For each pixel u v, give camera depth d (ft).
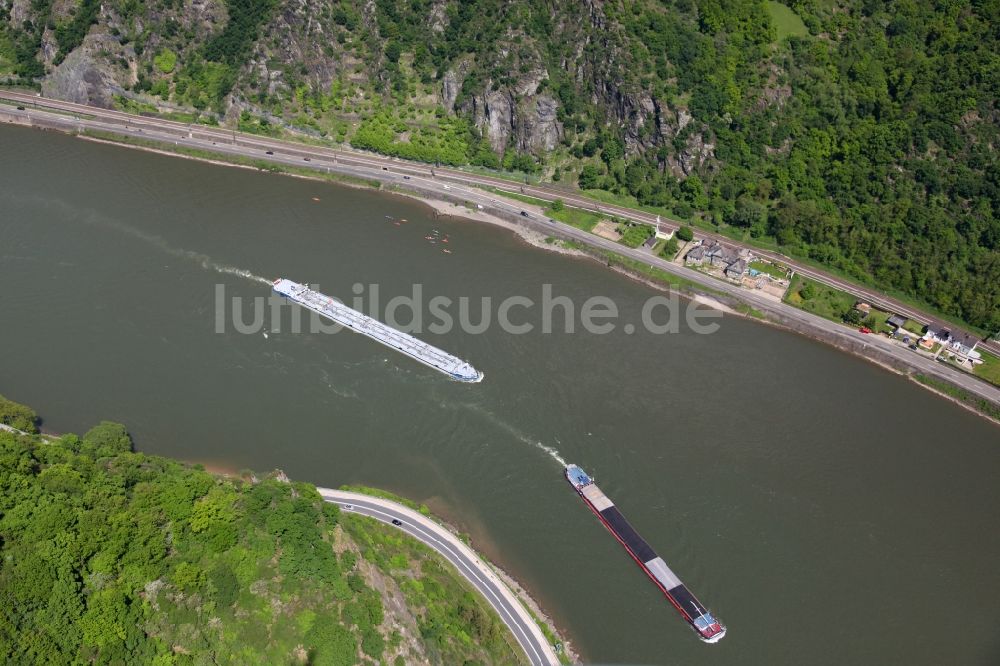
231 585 638.53
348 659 627.46
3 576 610.65
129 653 611.88
